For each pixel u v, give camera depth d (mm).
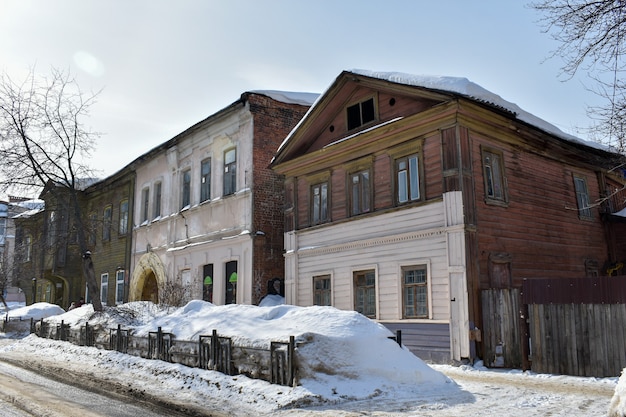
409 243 15430
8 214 41750
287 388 9383
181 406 9023
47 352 18312
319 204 19094
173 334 13281
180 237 25812
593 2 9367
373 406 8680
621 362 11047
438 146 15023
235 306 13266
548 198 17297
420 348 14641
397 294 15562
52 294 39688
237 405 9094
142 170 30062
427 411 8273
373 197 16906
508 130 15953
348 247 17469
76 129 23234
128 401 9445
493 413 8102
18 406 8836
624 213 19703
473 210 14336
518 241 15625
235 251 21812
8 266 44344
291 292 19547
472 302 13672
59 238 31375
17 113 22172
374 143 17016
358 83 17641
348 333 10305
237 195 21922
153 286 29562
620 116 10070
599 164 19375
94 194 35469
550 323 12211
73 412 8383
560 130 18922
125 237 30859
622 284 11234
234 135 22828
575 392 9797
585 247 18312
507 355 13031
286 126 22672
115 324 16969
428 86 15336
